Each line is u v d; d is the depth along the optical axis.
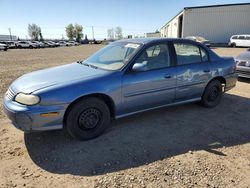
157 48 4.00
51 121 3.08
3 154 3.10
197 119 4.35
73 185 2.52
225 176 2.66
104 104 3.51
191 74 4.37
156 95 3.97
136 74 3.69
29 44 45.72
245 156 3.09
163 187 2.48
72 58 18.34
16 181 2.58
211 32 36.50
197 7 36.03
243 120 4.33
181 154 3.13
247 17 34.00
